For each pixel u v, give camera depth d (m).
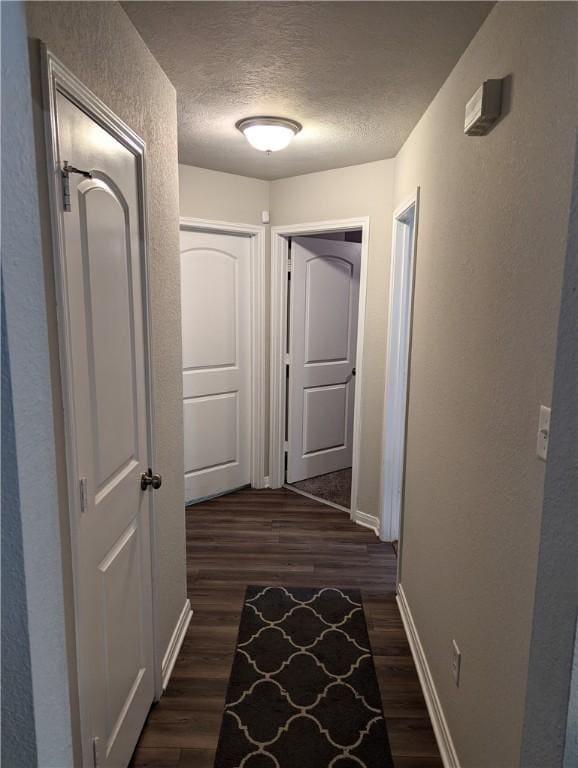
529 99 1.19
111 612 1.49
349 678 2.14
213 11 1.57
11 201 0.80
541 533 0.81
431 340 2.14
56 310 1.12
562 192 1.02
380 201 3.33
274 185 3.90
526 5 1.22
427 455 2.18
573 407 0.73
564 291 0.75
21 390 0.83
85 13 1.28
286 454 4.33
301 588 2.82
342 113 2.44
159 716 1.92
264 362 4.14
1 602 0.83
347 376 4.65
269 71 2.00
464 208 1.70
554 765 0.77
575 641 0.72
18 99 0.83
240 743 1.81
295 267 4.09
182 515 2.38
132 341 1.66
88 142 1.30
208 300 3.82
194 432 3.88
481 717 1.45
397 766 1.73
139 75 1.72
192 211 3.56
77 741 1.26
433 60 1.86
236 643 2.35
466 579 1.61
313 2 1.51
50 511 0.94
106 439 1.44
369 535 3.47
